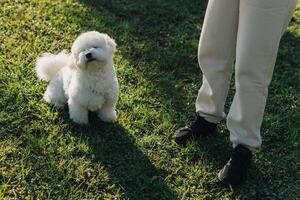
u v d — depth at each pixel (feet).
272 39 8.94
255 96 9.34
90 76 10.32
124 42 13.35
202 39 9.91
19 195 9.43
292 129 11.23
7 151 10.11
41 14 13.84
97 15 14.19
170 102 11.68
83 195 9.55
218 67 9.97
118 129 10.84
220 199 9.76
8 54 12.37
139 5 14.96
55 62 11.25
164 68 12.73
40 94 11.39
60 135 10.53
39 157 10.06
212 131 10.76
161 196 9.68
